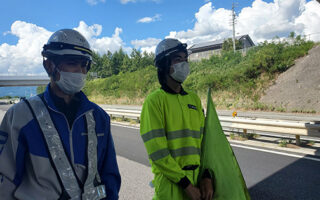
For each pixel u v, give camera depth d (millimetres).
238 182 1678
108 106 27656
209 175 1657
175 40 1812
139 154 6039
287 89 16641
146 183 4156
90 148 1238
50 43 1198
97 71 60438
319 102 13719
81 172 1188
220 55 30078
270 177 4180
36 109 1133
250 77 20203
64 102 1248
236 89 19906
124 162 5406
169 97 1736
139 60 50500
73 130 1194
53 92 1260
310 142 6223
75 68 1229
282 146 6055
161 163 1538
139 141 7547
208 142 1714
